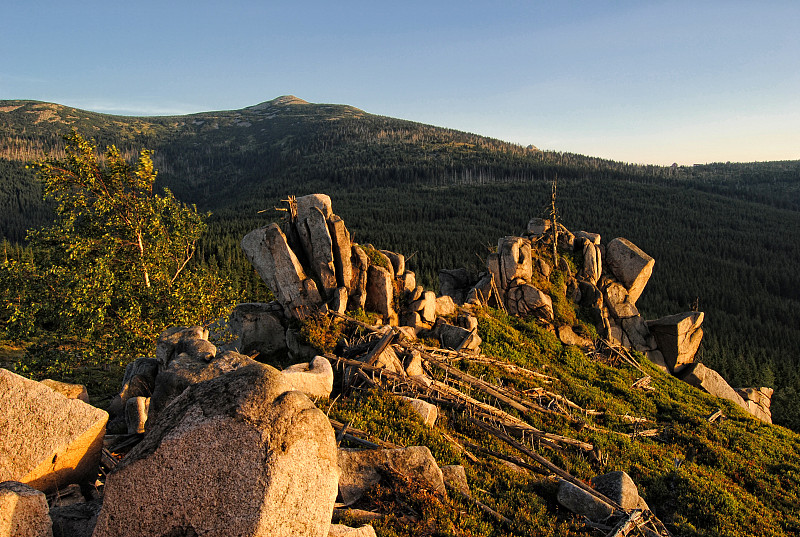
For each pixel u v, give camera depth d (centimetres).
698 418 2722
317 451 693
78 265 2564
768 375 8562
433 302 3031
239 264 10500
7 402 877
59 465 890
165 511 645
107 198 2694
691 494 1742
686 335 3797
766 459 2364
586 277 3928
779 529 1656
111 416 1554
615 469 1878
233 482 634
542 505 1418
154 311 2620
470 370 2644
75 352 2559
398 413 1817
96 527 666
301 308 2631
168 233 2944
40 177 2566
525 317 3578
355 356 2355
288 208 2794
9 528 666
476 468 1603
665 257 18175
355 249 2841
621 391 2986
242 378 743
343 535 855
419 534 1091
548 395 2600
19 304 2444
